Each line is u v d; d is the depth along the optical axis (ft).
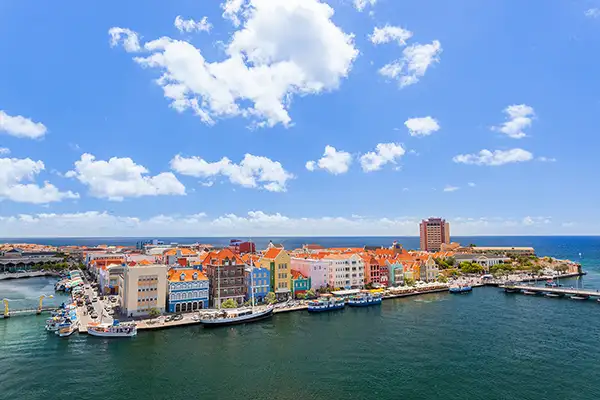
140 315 439.22
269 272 548.31
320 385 255.91
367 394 242.99
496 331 388.37
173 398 237.66
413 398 237.86
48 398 237.25
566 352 320.29
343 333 380.99
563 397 239.09
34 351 321.73
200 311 456.45
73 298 551.59
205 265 535.60
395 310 498.69
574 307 519.19
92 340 352.28
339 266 627.05
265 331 388.57
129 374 273.54
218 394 242.99
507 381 262.47
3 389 249.34
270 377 268.62
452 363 295.48
